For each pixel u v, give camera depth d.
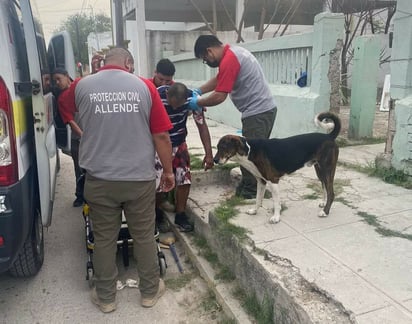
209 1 16.53
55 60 5.52
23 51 3.07
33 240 3.21
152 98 2.78
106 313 2.96
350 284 2.38
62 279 3.45
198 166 5.04
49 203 3.05
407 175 4.21
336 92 5.74
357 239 2.98
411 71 4.13
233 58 3.62
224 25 18.75
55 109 4.84
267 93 3.87
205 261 3.52
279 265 2.66
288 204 3.79
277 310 2.50
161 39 14.56
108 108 2.65
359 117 6.24
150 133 2.85
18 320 2.89
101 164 2.72
